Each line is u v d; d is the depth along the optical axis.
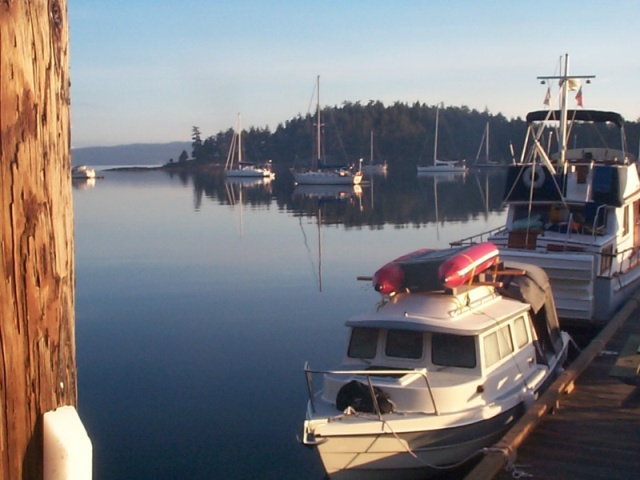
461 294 9.22
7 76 1.67
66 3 1.78
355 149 115.19
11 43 1.66
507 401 8.77
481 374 8.59
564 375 9.62
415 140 114.94
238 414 11.07
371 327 8.99
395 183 78.00
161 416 11.04
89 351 14.68
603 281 14.05
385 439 7.86
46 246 1.78
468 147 112.88
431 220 39.34
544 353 10.87
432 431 7.99
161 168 138.88
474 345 8.63
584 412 8.76
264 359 13.98
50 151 1.75
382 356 9.02
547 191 15.37
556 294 14.02
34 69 1.70
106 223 39.66
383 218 40.72
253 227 37.03
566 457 7.48
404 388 8.18
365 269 24.44
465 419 8.16
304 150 120.50
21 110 1.69
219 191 68.31
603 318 14.09
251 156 127.81
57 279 1.82
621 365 10.38
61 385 1.88
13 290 1.75
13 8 1.65
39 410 1.83
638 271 16.84
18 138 1.70
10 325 1.76
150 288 21.31
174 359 14.03
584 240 14.63
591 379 10.05
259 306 18.88
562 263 13.87
